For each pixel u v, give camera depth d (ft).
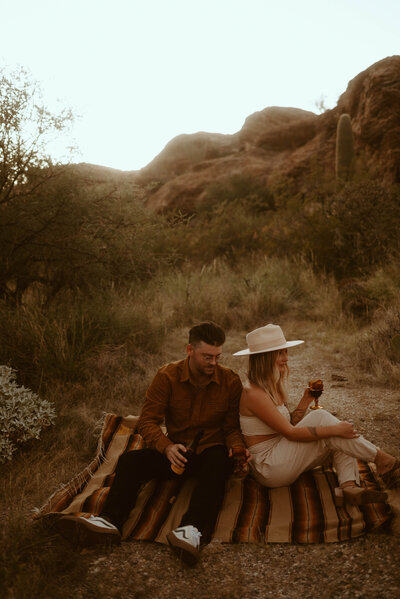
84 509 9.46
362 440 9.46
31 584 7.50
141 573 8.02
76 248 21.31
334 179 47.73
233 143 94.07
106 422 13.17
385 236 28.43
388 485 9.82
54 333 16.57
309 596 7.41
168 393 10.23
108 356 17.02
